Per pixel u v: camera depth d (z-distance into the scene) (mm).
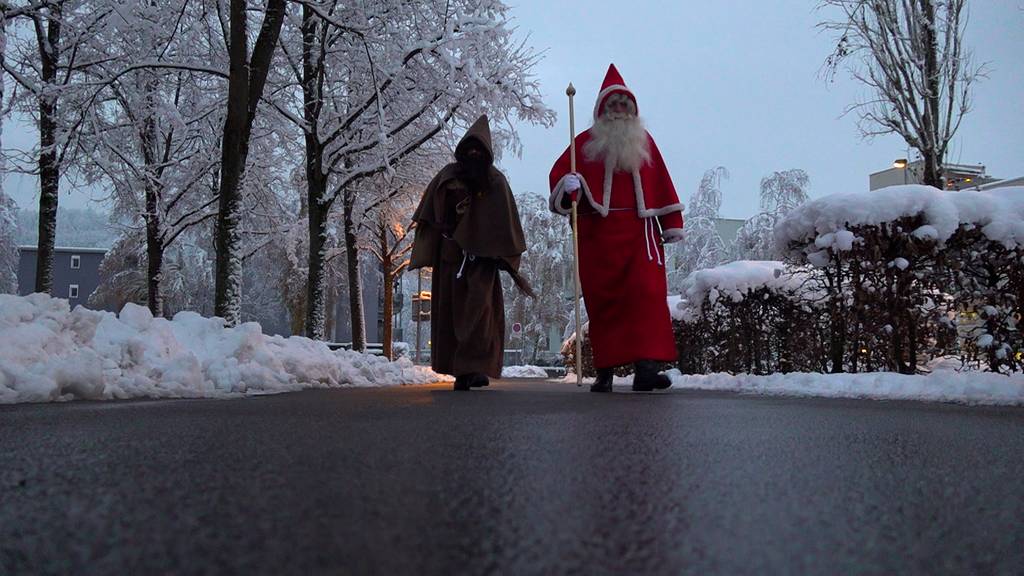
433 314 6891
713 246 29781
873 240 6410
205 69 11648
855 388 5672
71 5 14219
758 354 8859
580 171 6453
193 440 2461
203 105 15867
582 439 2582
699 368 10422
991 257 5992
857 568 1058
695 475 1836
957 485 1764
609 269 6230
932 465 2078
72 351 4980
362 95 14820
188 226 17266
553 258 38344
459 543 1151
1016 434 2871
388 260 21734
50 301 5242
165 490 1565
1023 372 5910
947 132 11164
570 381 13617
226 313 10109
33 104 14445
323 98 15117
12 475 1748
